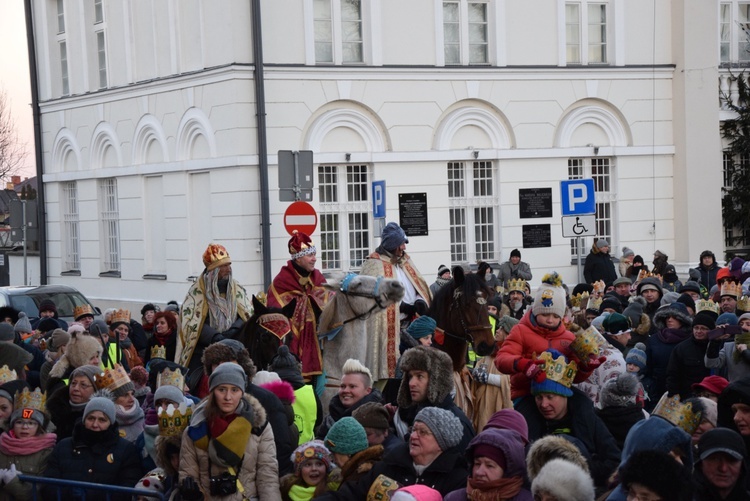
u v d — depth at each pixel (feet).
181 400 28.22
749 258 95.91
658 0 92.22
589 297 54.75
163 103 88.28
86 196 101.09
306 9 81.10
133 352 48.73
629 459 18.86
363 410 26.71
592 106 90.38
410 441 23.32
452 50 87.04
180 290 87.45
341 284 35.35
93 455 28.96
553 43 89.40
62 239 106.22
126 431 31.35
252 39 79.41
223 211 81.51
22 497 28.96
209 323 39.99
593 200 67.46
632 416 27.76
